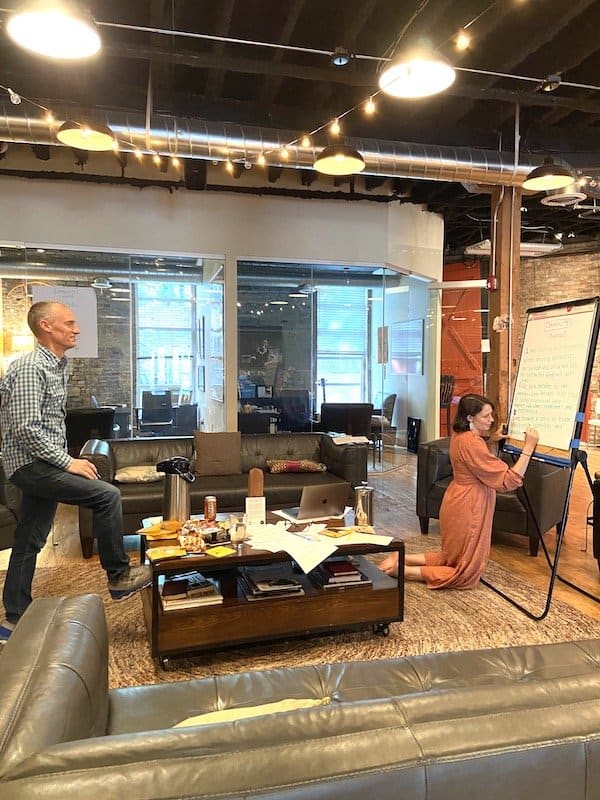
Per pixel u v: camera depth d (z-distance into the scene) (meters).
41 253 6.14
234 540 2.73
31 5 2.16
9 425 2.67
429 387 8.48
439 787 0.82
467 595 3.35
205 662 2.58
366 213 6.94
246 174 6.60
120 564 2.78
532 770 0.86
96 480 2.78
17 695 0.99
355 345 7.61
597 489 3.58
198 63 3.78
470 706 0.95
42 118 4.08
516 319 5.68
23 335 6.14
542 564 3.91
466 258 9.90
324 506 3.19
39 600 1.47
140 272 6.65
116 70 4.35
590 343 3.12
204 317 7.08
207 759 0.81
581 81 4.32
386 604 2.79
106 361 6.60
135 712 1.50
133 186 6.14
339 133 4.34
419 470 4.56
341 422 7.45
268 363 6.93
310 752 0.82
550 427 3.26
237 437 4.87
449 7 3.37
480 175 4.91
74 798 0.74
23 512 2.84
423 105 4.76
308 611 2.67
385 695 1.61
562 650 1.88
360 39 3.82
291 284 7.00
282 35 3.58
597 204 6.89
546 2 3.22
